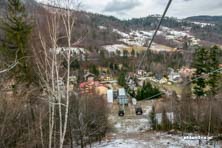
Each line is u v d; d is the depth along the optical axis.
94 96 23.66
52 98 11.14
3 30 17.20
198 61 32.50
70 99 16.19
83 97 19.70
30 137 11.16
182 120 25.83
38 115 12.05
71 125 16.16
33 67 14.51
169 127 26.83
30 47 14.94
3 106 9.53
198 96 30.91
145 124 30.53
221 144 19.47
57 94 11.16
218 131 22.06
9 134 9.72
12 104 10.08
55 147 12.91
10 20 17.30
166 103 33.09
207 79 32.06
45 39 10.61
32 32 15.27
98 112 22.89
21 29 17.00
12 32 16.80
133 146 19.97
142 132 26.36
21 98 11.22
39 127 11.69
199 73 32.41
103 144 20.77
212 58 31.91
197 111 25.02
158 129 27.42
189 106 26.00
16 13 17.48
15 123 10.38
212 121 23.00
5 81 9.87
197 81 32.31
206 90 32.09
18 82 13.27
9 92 10.80
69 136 16.55
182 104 26.83
